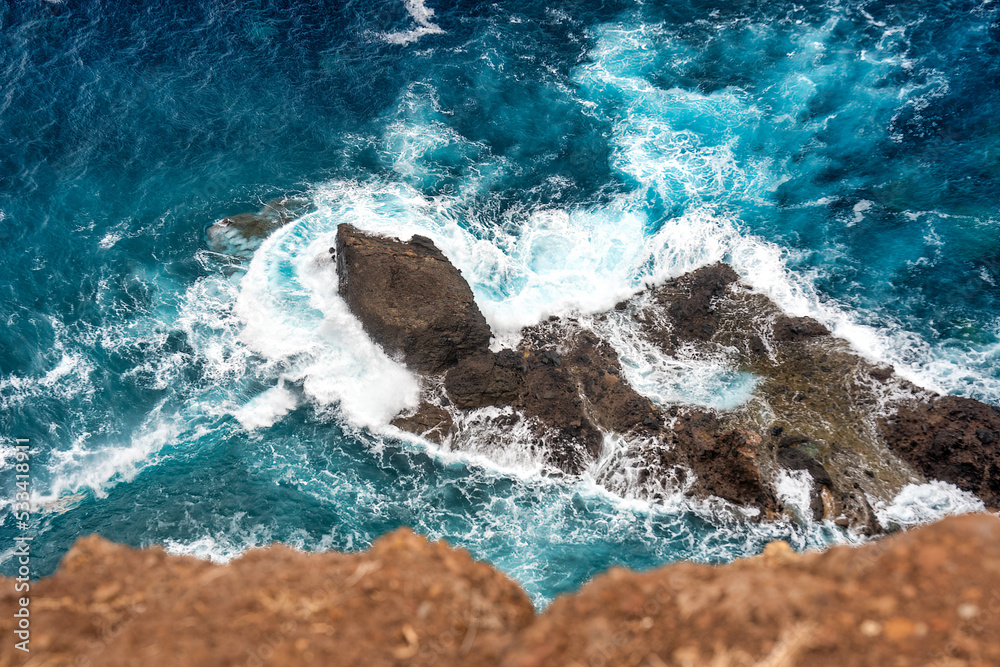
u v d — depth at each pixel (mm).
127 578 8992
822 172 28656
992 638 6562
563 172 29812
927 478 18719
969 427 18859
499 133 31547
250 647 7559
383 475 20125
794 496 18531
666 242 26031
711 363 22109
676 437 19938
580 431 20266
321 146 30906
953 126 29297
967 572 7105
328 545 18484
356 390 22000
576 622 7457
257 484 19938
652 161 29953
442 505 19375
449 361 22219
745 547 18062
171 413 21719
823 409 20344
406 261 23594
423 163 30281
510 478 19953
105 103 31500
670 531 18578
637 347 22812
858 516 18062
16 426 21047
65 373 22484
